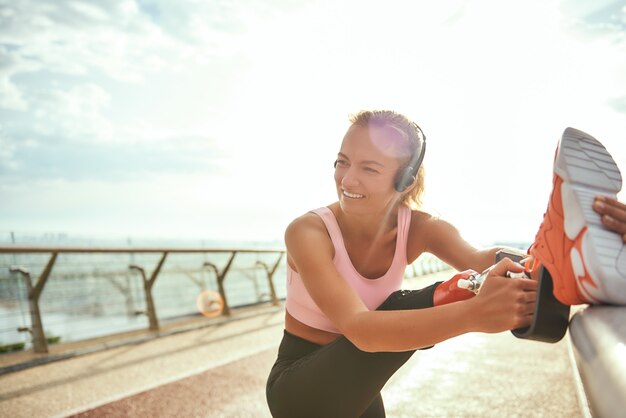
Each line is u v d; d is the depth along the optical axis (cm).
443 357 393
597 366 50
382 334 90
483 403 270
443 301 103
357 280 139
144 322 646
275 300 991
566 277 65
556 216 67
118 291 623
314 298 114
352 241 141
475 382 313
